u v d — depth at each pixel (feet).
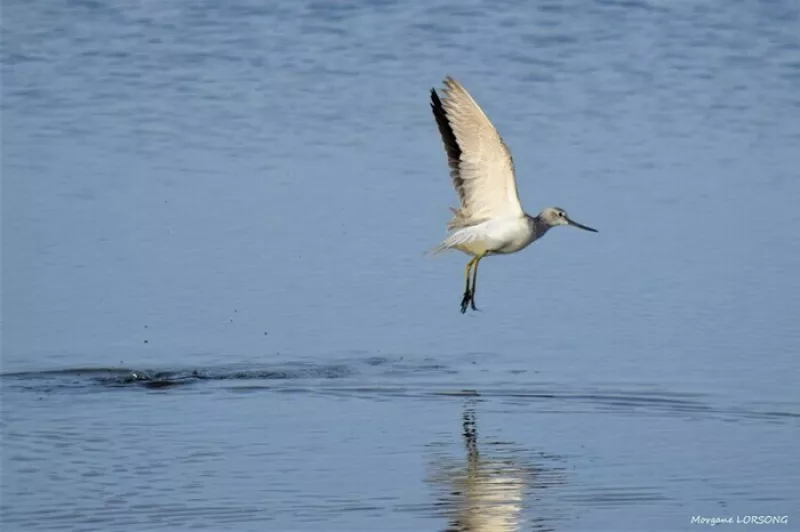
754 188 73.72
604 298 61.05
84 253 65.31
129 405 50.37
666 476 44.57
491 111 85.71
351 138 80.74
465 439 47.42
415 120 83.56
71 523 40.91
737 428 48.47
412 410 50.19
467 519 41.57
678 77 91.56
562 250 66.59
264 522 41.22
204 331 57.88
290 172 75.56
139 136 81.41
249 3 100.27
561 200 71.51
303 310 59.93
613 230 68.33
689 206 71.20
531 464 45.50
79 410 49.85
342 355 55.57
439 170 75.51
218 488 43.37
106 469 44.73
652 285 62.28
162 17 98.68
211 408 50.26
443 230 67.82
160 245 66.39
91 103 86.89
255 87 89.35
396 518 41.60
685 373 53.26
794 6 98.94
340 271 63.87
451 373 53.72
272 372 53.78
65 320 58.54
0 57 93.04
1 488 43.16
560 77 91.30
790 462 45.62
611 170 76.07
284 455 46.01
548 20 98.73
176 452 46.16
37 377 53.11
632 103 87.15
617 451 46.52
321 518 41.45
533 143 80.28
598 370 53.72
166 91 88.79
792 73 92.27
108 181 74.33
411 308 60.34
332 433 47.91
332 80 90.33
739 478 44.45
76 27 97.35
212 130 82.28
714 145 80.38
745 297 60.70
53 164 76.64
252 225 68.69
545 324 58.65
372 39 96.43
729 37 96.22
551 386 52.39
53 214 69.87
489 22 98.53
